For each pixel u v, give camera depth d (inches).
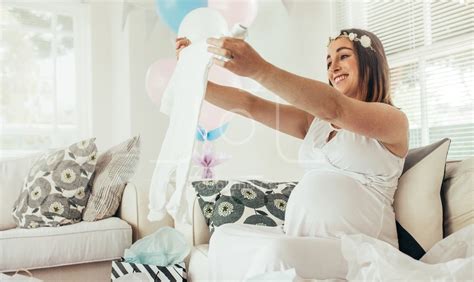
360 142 50.9
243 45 44.4
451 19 82.0
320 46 112.1
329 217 49.0
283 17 120.0
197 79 52.5
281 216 74.7
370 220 49.3
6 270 71.4
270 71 44.5
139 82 126.9
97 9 141.2
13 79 131.2
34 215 81.8
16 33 131.7
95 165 89.3
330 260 44.1
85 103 139.9
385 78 58.9
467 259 38.2
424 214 50.4
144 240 76.7
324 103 45.4
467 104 78.4
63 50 138.0
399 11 93.0
